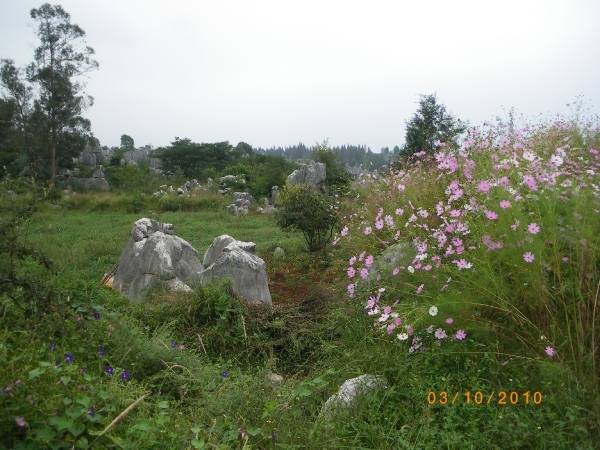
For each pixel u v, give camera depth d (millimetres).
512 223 3836
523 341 3754
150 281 6828
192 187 31359
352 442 3270
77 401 3006
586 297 3676
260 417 3709
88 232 15750
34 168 34219
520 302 3973
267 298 6965
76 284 6062
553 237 3777
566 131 6883
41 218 18422
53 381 3369
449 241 4629
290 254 11141
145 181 37938
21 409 2998
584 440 2986
